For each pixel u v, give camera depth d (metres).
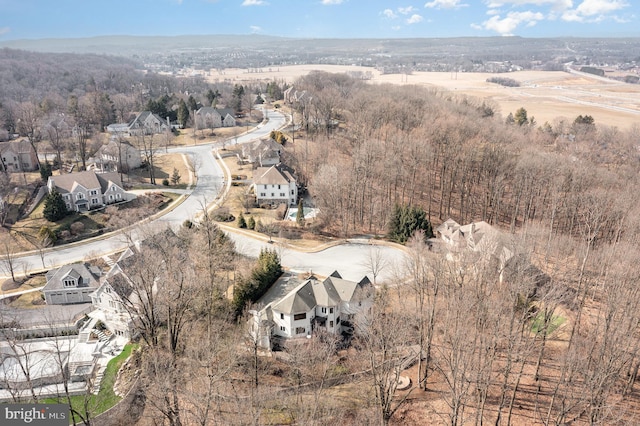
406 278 79.62
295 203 127.62
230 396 54.56
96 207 120.06
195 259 78.44
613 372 51.78
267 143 152.12
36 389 65.12
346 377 60.91
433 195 128.62
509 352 51.50
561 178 109.56
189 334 65.62
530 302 65.31
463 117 159.75
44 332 77.56
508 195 123.25
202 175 146.12
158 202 124.38
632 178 122.31
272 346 69.00
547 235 97.19
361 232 111.19
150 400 53.44
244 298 75.44
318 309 73.38
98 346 73.62
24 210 115.06
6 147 139.00
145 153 154.88
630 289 61.38
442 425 54.28
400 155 126.12
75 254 101.19
